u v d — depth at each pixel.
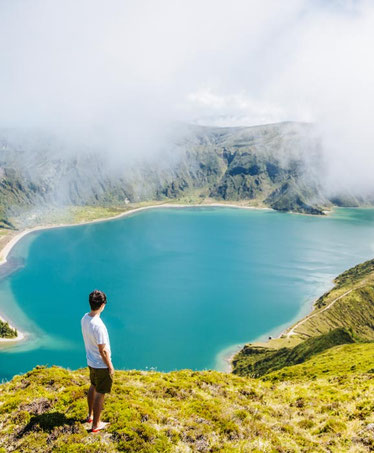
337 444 20.75
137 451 15.70
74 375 27.88
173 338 193.38
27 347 182.50
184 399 25.47
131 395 23.14
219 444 18.39
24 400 20.36
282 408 27.56
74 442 15.55
